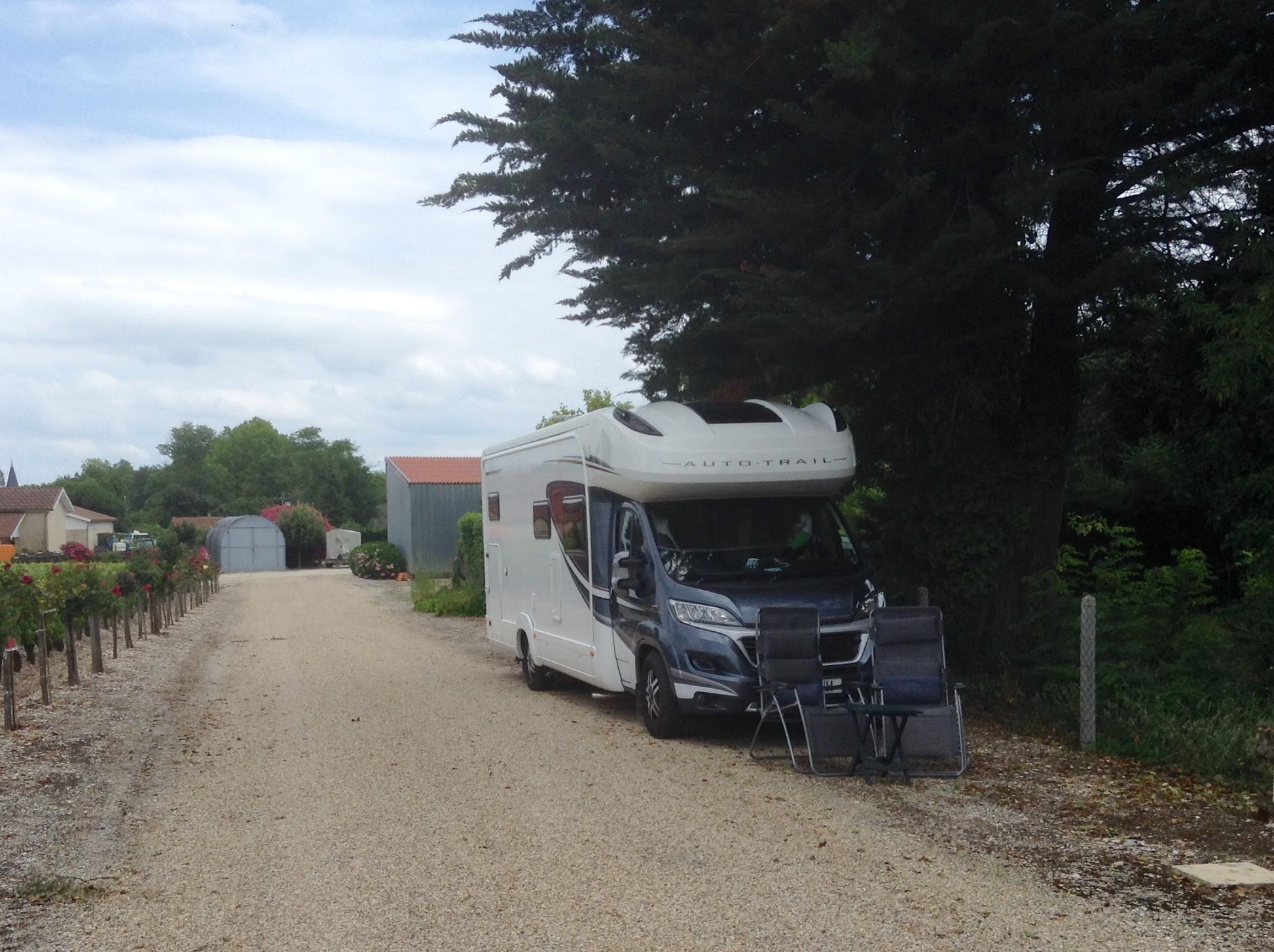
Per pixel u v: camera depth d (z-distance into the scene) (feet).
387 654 58.08
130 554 84.07
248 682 47.16
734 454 32.83
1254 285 31.91
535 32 39.60
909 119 33.17
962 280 30.66
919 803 24.14
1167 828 21.97
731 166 35.32
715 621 30.73
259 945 16.35
